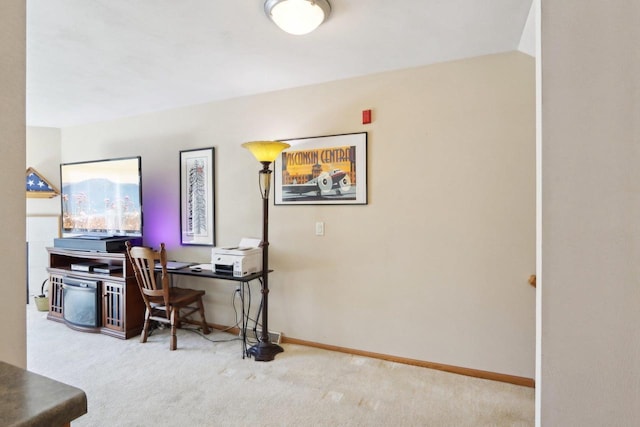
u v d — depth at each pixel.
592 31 0.96
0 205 0.77
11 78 0.79
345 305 2.81
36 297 4.00
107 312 3.24
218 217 3.36
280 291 3.05
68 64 2.48
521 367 2.30
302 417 1.94
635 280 0.94
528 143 2.26
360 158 2.73
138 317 3.24
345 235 2.80
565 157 0.98
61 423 0.51
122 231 3.52
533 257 2.27
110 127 3.96
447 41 2.15
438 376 2.40
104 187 3.62
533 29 1.91
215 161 3.36
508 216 2.32
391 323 2.66
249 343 3.00
